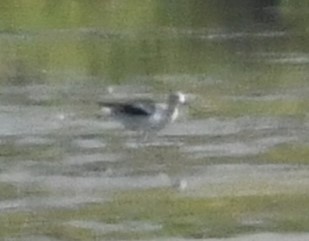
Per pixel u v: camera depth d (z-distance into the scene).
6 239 23.91
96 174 27.31
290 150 29.30
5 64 39.78
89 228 24.36
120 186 26.59
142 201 25.80
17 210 25.14
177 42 44.69
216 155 28.81
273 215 25.23
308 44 44.06
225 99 34.38
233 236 24.23
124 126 30.48
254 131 30.77
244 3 51.47
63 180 26.88
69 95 34.69
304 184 26.91
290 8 51.38
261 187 26.73
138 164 28.03
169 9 50.81
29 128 30.64
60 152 28.72
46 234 24.11
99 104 32.00
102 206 25.42
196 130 30.67
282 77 38.19
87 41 44.31
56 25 47.06
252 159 28.47
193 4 52.00
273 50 43.00
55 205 25.44
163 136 30.06
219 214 25.19
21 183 26.67
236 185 26.73
